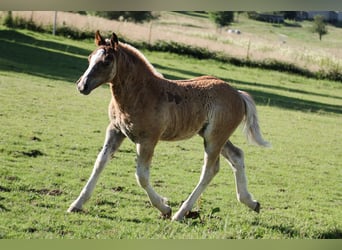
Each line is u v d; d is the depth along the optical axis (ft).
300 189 41.27
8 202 30.12
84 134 48.47
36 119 50.83
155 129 29.22
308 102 80.94
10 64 72.90
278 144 54.70
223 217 32.19
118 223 29.27
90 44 98.73
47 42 92.17
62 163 39.52
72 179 36.22
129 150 45.14
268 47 112.98
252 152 50.55
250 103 32.91
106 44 28.53
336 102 85.05
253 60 103.35
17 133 45.14
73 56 85.97
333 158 52.39
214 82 31.81
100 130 50.80
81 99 61.98
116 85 28.63
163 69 87.66
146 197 34.53
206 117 30.99
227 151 32.24
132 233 28.07
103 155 29.78
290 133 60.13
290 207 36.58
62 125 50.31
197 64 98.53
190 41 104.22
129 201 33.22
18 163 37.76
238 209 34.14
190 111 30.37
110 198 33.24
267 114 68.28
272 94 82.33
